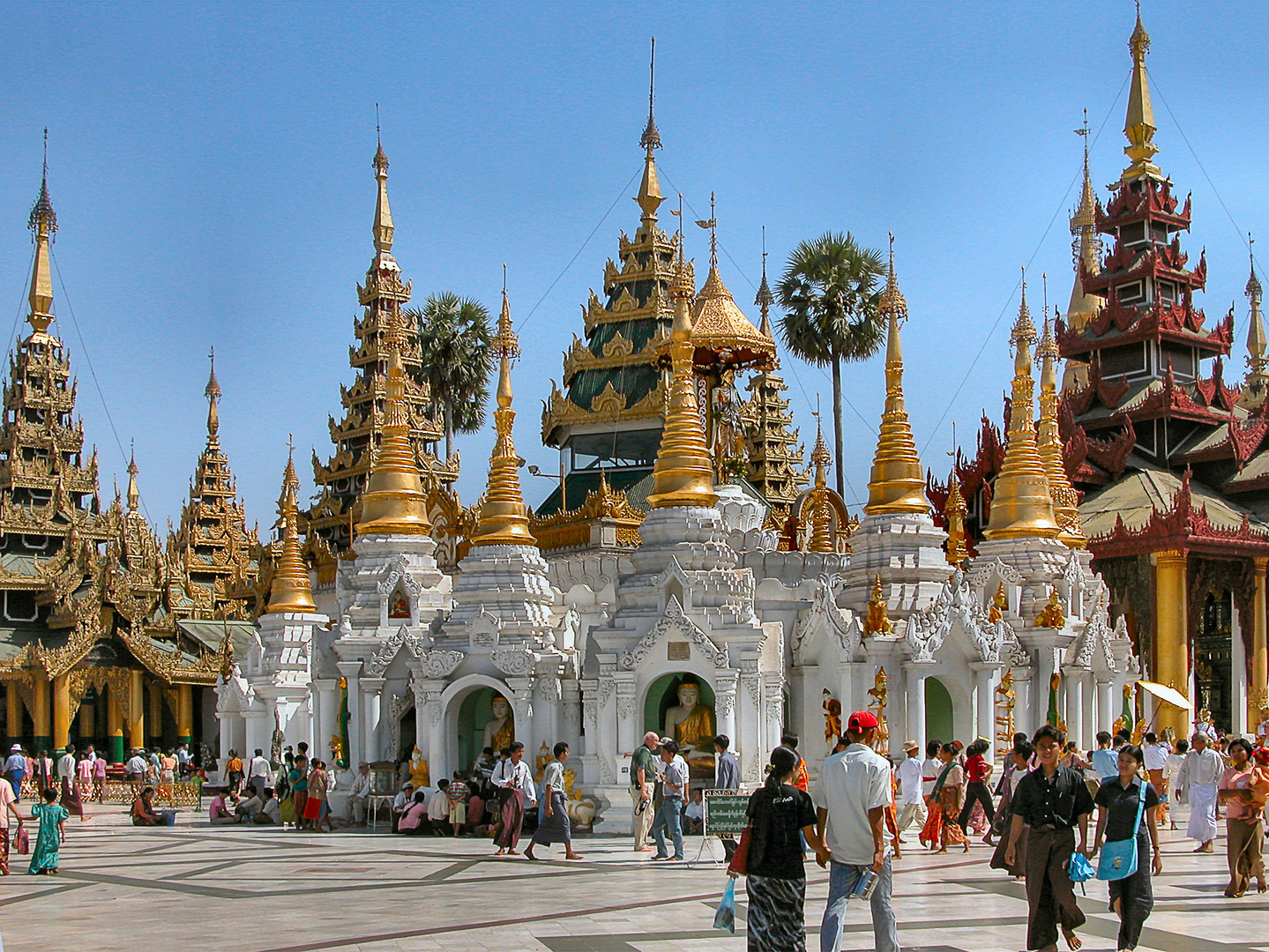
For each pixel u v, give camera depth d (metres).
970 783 35.72
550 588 47.59
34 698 83.31
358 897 26.88
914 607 46.34
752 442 92.81
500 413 48.50
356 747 47.22
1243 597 75.19
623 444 67.38
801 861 17.91
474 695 45.72
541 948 20.75
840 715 43.78
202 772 75.81
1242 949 20.52
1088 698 51.00
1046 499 53.31
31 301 97.62
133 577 93.12
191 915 24.89
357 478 86.50
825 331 84.19
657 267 69.38
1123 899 20.06
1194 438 83.75
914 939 21.11
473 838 40.25
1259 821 26.39
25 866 34.56
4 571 88.12
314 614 59.81
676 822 33.22
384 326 87.12
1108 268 88.62
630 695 42.03
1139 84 89.75
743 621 42.59
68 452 96.56
